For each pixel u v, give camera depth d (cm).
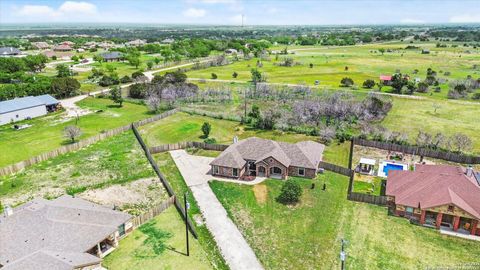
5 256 3344
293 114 8606
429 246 3991
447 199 4241
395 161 6059
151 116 9262
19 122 8731
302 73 15488
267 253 3925
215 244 4072
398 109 9650
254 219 4584
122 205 4916
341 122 8162
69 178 5709
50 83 11250
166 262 3741
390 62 18462
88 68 17312
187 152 6825
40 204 4091
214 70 16688
